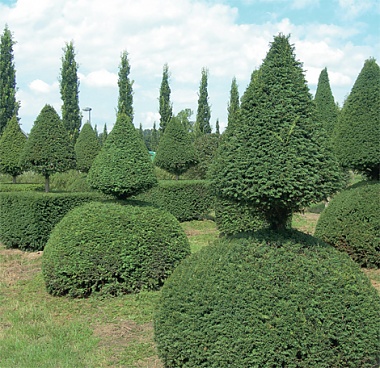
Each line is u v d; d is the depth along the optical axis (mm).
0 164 15141
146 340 4941
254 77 4348
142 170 6953
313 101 4195
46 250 6789
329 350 3518
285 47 4246
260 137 3963
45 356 4551
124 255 6496
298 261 3791
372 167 8469
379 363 3963
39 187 14867
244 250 3939
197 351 3654
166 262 6719
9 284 7266
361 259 7965
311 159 3918
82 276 6391
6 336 5094
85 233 6516
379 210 7801
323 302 3594
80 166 19438
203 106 32875
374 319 3699
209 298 3701
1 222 10383
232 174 3996
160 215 6957
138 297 6363
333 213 8312
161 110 28609
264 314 3537
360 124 8344
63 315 5824
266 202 3971
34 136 10727
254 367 3473
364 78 8469
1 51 23844
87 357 4539
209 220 14359
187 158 15750
